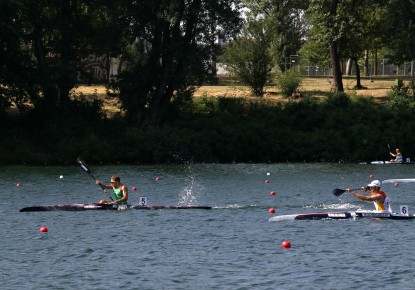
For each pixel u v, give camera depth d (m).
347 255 62.28
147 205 87.56
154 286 53.16
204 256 62.12
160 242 67.88
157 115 172.38
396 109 179.38
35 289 52.47
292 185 116.69
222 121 173.50
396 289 52.22
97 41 166.88
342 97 183.50
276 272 56.78
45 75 158.88
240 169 146.50
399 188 113.81
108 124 167.25
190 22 171.12
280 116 177.88
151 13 167.50
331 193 106.00
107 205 86.25
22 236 70.75
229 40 177.38
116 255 62.56
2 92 159.62
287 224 77.06
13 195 101.94
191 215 82.94
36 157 154.88
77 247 65.75
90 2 171.62
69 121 162.12
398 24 192.38
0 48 155.88
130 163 158.62
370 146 172.00
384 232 72.44
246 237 70.12
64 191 106.88
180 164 157.75
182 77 170.38
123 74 171.00
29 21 160.62
